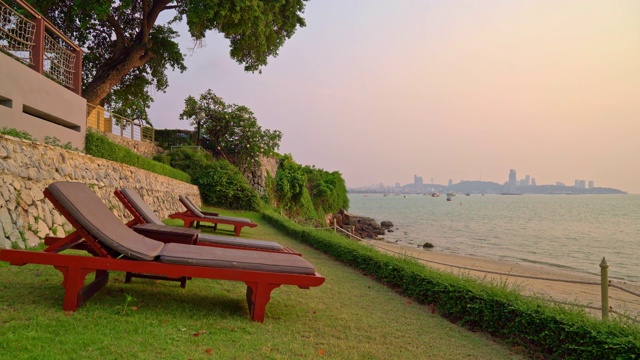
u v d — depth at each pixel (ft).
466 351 13.15
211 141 90.58
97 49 69.77
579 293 39.60
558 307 14.49
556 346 13.04
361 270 27.27
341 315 15.61
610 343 11.57
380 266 24.23
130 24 69.10
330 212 126.00
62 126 35.99
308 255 32.65
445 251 80.23
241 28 57.72
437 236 114.52
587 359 12.11
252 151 90.33
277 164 106.01
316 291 19.56
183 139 89.51
